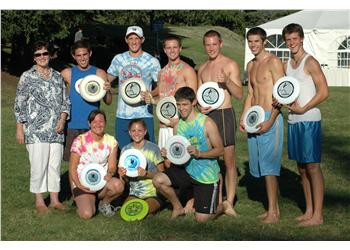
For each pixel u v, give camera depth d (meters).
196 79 7.12
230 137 6.91
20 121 6.95
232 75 6.87
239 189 8.16
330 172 9.23
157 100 7.34
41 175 6.95
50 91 6.98
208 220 6.53
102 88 7.25
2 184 8.23
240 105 17.75
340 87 25.66
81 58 7.30
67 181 8.54
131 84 7.30
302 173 6.66
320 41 27.05
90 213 6.65
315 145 6.33
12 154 10.31
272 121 6.51
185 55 38.28
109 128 12.90
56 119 6.99
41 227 6.31
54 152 7.03
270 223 6.50
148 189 6.86
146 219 6.61
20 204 7.29
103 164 6.86
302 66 6.36
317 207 6.45
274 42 27.78
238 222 6.54
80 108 7.26
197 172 6.43
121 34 34.66
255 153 6.74
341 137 12.49
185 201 7.39
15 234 6.08
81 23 23.62
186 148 6.34
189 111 6.43
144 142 6.93
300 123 6.36
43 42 6.95
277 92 6.41
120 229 6.25
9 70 24.81
